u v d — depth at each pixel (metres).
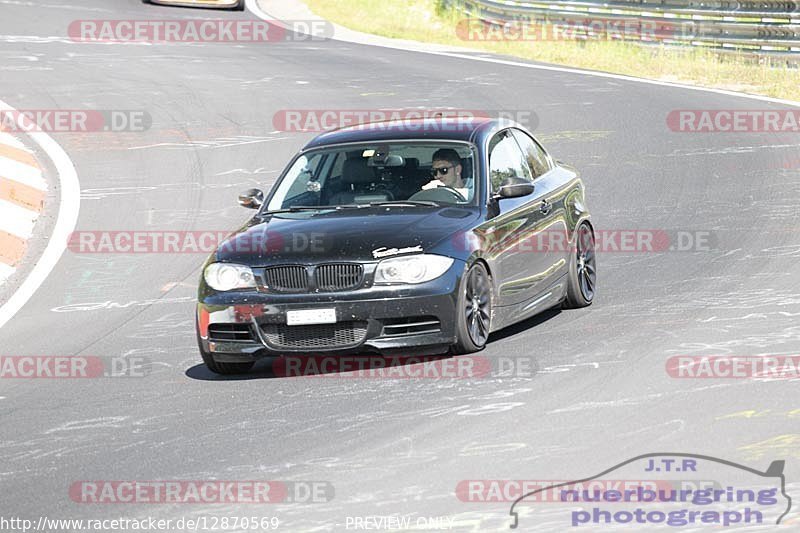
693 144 64.31
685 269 40.91
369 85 85.56
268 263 31.23
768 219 47.62
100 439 26.91
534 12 110.06
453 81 86.88
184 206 56.16
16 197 56.25
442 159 34.44
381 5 136.25
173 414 28.58
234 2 125.31
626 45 100.94
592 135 67.62
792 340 31.20
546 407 26.75
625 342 32.12
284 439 25.84
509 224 33.53
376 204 33.59
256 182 60.19
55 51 99.44
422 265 30.70
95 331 38.22
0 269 46.94
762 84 83.94
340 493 22.22
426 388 28.98
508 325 33.56
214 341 31.64
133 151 67.38
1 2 126.44
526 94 81.00
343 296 30.53
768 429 24.33
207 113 77.00
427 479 22.64
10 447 26.77
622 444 23.94
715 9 93.12
